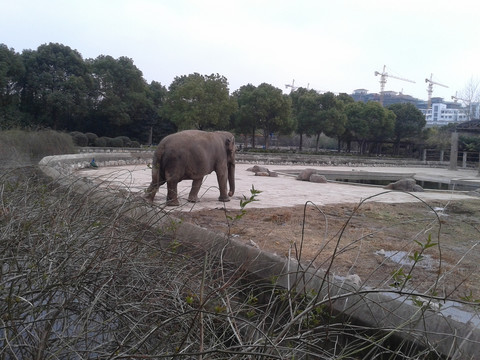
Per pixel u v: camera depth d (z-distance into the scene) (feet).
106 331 10.57
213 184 45.34
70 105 118.32
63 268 10.88
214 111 121.80
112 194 16.51
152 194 24.77
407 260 19.33
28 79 116.88
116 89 135.54
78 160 63.41
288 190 45.37
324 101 151.33
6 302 9.97
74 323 10.35
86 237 12.61
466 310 13.30
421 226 28.02
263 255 15.88
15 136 58.70
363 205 35.78
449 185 82.53
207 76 125.39
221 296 10.77
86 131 135.44
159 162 29.55
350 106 162.30
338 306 12.59
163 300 11.50
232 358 8.98
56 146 67.62
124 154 80.48
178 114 125.08
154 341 10.72
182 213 26.32
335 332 10.77
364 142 172.65
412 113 169.78
